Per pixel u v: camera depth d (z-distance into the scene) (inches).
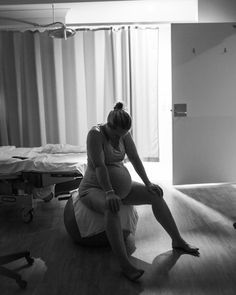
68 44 185.9
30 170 111.7
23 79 186.7
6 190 118.9
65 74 188.4
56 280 76.9
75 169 110.3
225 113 154.3
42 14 177.8
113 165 89.3
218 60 150.8
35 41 185.0
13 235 104.0
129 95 188.2
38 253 90.9
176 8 176.7
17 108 189.5
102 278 77.2
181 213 119.3
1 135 190.7
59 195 130.7
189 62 150.0
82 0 159.0
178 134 154.8
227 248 90.8
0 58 185.0
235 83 152.8
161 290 71.8
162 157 211.0
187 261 83.8
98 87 190.5
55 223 113.3
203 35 148.8
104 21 187.2
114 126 83.6
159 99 204.1
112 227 78.4
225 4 157.9
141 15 185.9
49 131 192.2
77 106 191.2
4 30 182.5
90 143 85.5
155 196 90.6
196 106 153.2
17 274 73.4
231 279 75.4
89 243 92.7
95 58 186.9
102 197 86.8
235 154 157.6
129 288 72.8
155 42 186.4
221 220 111.7
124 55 185.9
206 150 156.6
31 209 114.0
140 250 90.6
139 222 111.1
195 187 154.9
